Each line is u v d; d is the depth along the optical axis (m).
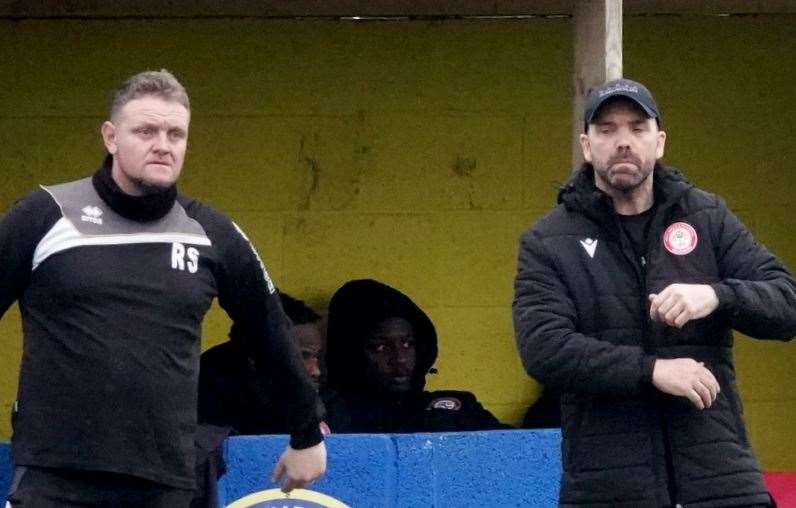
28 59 21.89
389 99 22.30
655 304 12.84
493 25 22.42
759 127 22.69
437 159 22.34
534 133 22.47
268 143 22.14
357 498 17.38
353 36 22.25
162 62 22.02
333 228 22.20
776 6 22.58
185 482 12.78
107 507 12.52
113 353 12.42
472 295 22.34
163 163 12.77
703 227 13.76
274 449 17.20
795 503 20.83
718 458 13.15
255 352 14.08
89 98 21.95
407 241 22.28
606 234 13.72
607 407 13.34
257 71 22.14
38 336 12.56
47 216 12.67
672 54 22.58
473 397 20.81
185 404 12.80
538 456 17.78
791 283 13.55
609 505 13.23
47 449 12.36
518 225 22.42
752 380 22.61
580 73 17.94
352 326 20.80
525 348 13.48
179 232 13.02
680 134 22.56
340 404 20.09
